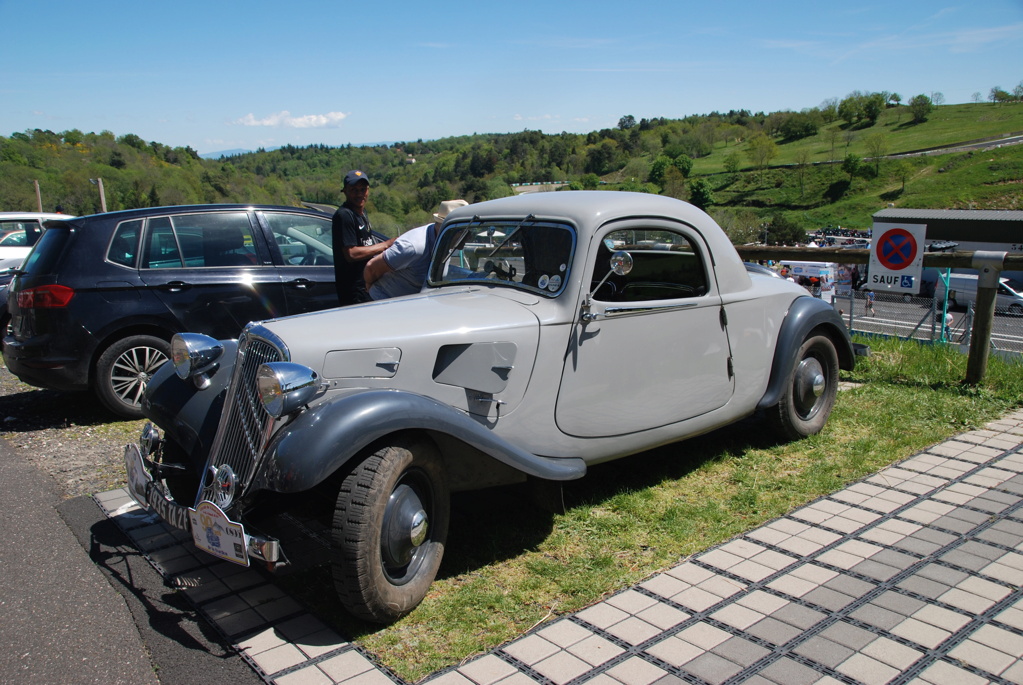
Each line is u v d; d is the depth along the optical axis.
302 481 2.66
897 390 5.99
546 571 3.27
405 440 2.90
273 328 3.10
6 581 3.33
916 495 3.99
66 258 5.66
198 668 2.62
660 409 3.96
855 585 3.05
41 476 4.78
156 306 5.88
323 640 2.80
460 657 2.64
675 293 4.17
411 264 4.88
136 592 3.22
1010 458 4.51
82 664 2.66
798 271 18.19
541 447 3.57
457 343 3.29
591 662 2.58
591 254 3.58
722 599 2.98
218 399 3.49
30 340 5.65
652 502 3.99
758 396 4.53
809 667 2.51
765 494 4.05
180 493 3.66
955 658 2.53
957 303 20.08
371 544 2.71
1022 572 3.13
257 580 3.31
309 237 6.73
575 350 3.57
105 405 5.86
